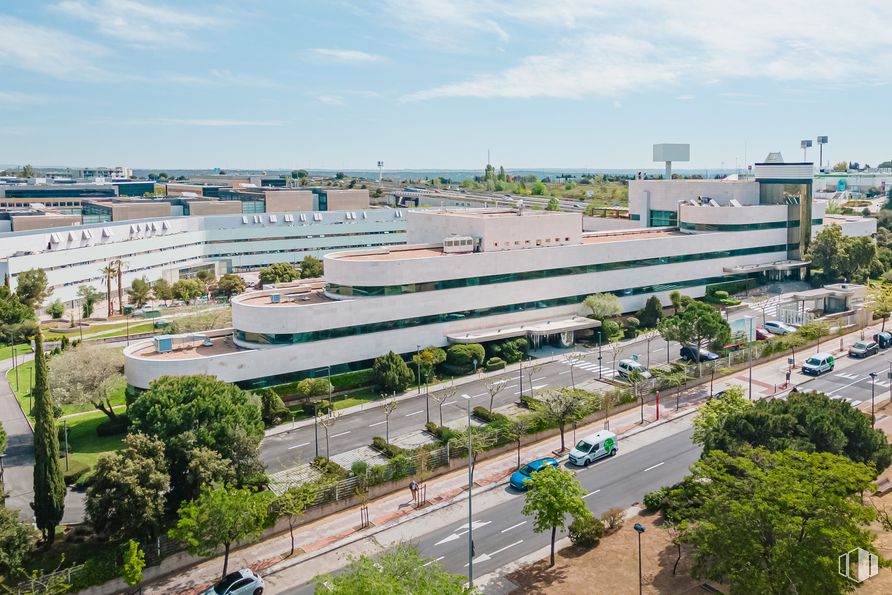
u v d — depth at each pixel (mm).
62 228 142375
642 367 88188
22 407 82438
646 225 149750
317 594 35188
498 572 47031
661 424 73125
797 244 138250
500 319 100188
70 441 71062
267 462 65688
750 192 140375
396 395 83312
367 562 36594
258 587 45938
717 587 43406
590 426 73188
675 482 59125
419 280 92062
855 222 168250
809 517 38156
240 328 84125
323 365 84375
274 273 155000
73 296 140125
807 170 135500
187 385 60219
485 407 78125
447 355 91375
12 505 58281
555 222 106750
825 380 85375
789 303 117188
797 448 47844
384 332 89125
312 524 55375
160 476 49219
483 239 99812
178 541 49844
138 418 57469
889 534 48375
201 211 194875
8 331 108500
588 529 49312
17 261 125750
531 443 69562
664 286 120438
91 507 48312
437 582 36125
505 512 55938
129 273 154250
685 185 143000
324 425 67875
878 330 108062
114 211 182000
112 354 75750
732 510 39750
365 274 88625
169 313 126312
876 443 53062
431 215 110938
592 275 110375
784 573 36375
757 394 80625
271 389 77250
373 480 59406
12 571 44750
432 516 55812
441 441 67125
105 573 46719
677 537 45438
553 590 44281
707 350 94375
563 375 89000
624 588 44062
